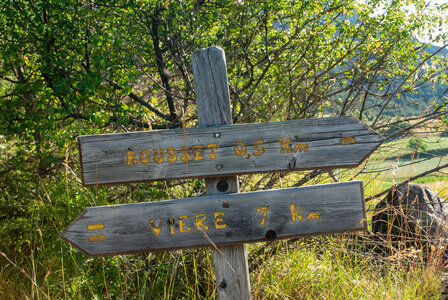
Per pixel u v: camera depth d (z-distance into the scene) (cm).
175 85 541
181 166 214
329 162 215
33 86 463
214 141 215
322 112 485
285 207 213
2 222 405
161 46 602
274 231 212
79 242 210
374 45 540
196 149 214
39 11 460
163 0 507
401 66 564
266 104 473
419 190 449
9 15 451
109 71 466
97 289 307
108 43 463
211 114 221
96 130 430
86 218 211
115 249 211
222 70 221
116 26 479
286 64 537
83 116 478
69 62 465
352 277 320
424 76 517
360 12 567
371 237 407
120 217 211
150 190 398
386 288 306
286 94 490
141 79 514
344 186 214
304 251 358
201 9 533
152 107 546
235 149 215
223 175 214
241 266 219
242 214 212
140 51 527
